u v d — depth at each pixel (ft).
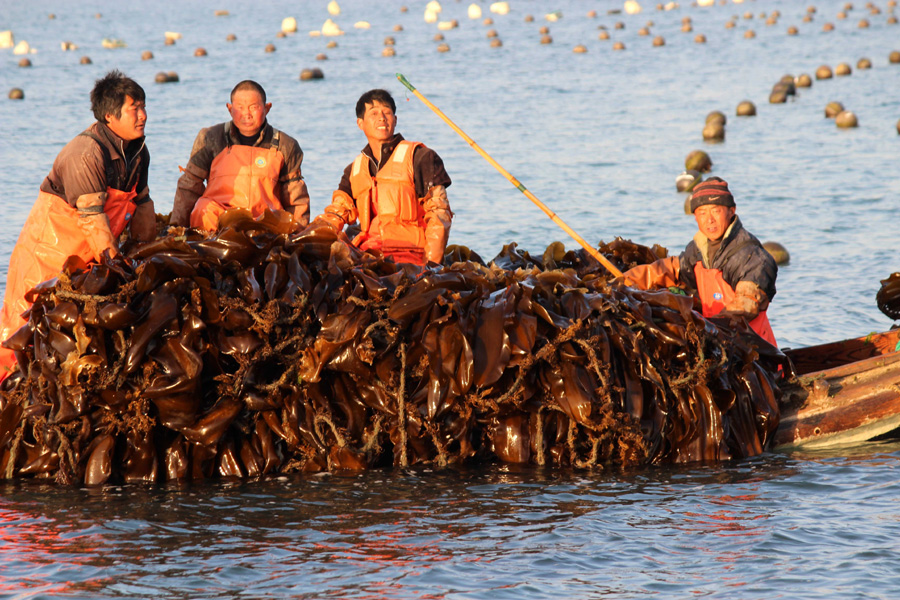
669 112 366.84
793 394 88.94
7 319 82.02
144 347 76.23
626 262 106.63
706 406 84.12
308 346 80.23
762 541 66.90
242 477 79.46
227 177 89.15
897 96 405.18
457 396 80.48
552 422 82.79
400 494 75.51
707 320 86.53
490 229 185.37
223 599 59.11
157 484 77.66
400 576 62.03
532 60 568.41
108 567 62.95
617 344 82.94
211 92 424.05
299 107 374.84
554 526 69.62
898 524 69.41
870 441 89.04
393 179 90.94
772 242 167.84
